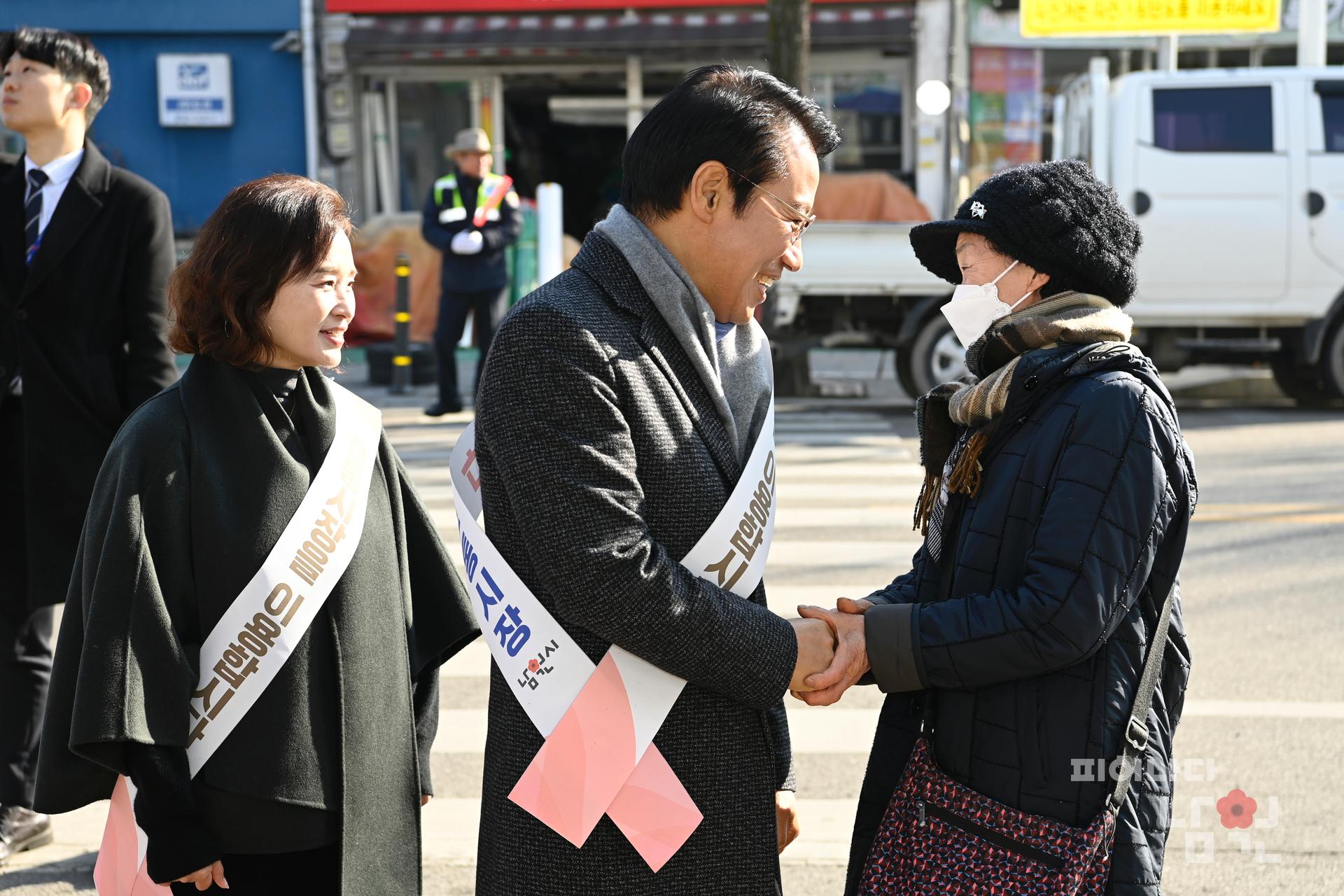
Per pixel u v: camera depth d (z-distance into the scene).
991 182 2.04
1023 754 1.94
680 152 1.90
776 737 2.16
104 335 3.28
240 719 2.06
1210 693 4.60
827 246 10.05
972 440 2.03
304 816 2.11
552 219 12.02
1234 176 9.88
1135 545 1.87
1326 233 9.87
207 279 2.11
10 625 3.37
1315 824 3.65
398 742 2.25
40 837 3.53
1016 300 2.04
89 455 3.27
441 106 15.17
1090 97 10.39
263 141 14.95
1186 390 11.89
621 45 14.45
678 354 1.93
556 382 1.83
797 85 10.38
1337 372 10.07
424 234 9.75
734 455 1.97
